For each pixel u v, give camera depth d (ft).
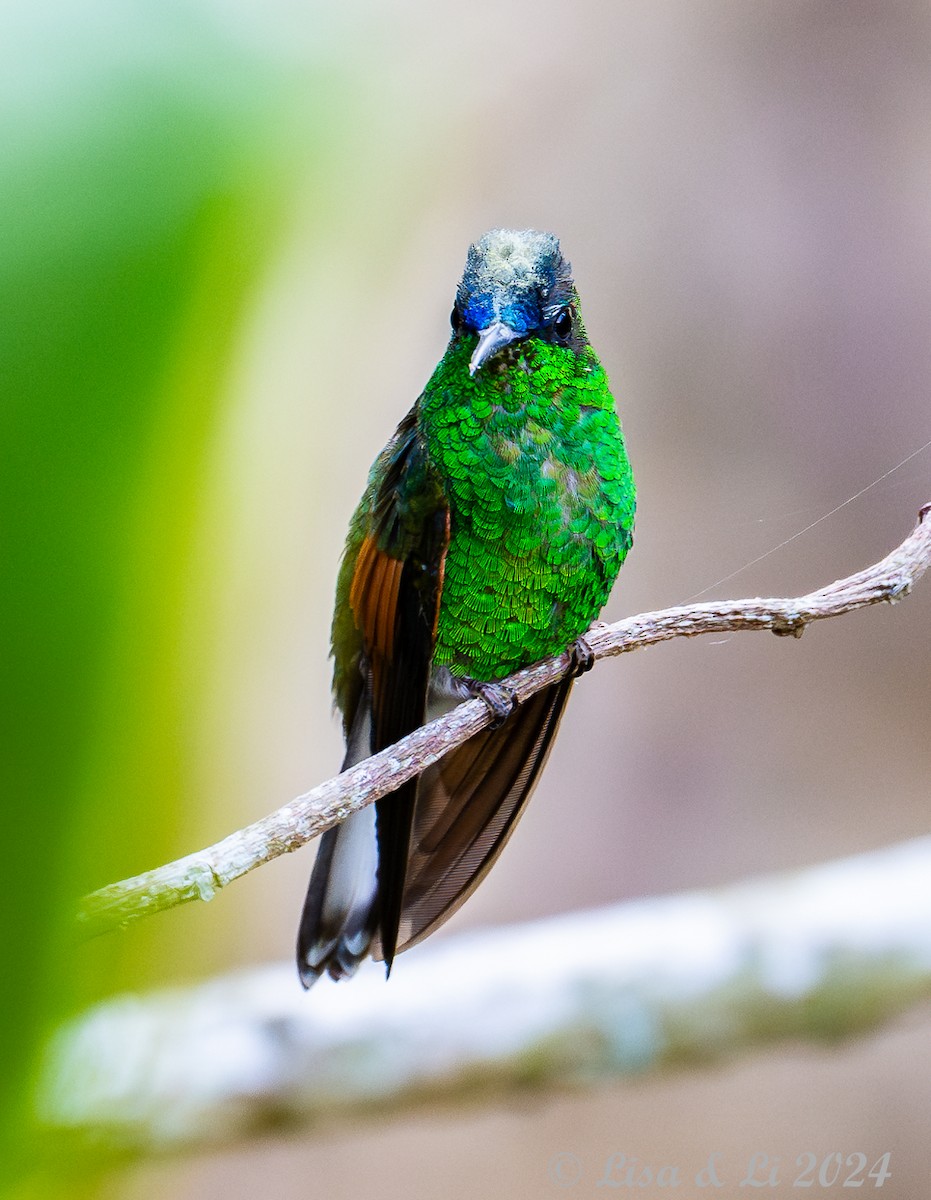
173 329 1.40
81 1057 3.66
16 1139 1.45
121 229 1.37
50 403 1.34
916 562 3.60
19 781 1.33
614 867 3.94
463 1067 3.75
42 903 1.34
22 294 1.32
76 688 1.36
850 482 3.95
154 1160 3.72
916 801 3.94
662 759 3.95
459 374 3.68
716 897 3.79
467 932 3.93
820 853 3.92
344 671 3.72
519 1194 3.93
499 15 3.94
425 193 3.89
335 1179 3.92
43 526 1.34
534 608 3.70
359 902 3.66
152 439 1.40
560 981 3.76
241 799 3.89
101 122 1.36
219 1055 3.72
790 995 3.76
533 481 3.68
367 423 3.91
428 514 3.68
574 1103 3.94
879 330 3.95
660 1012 3.76
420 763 3.58
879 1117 3.92
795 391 3.95
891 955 3.77
